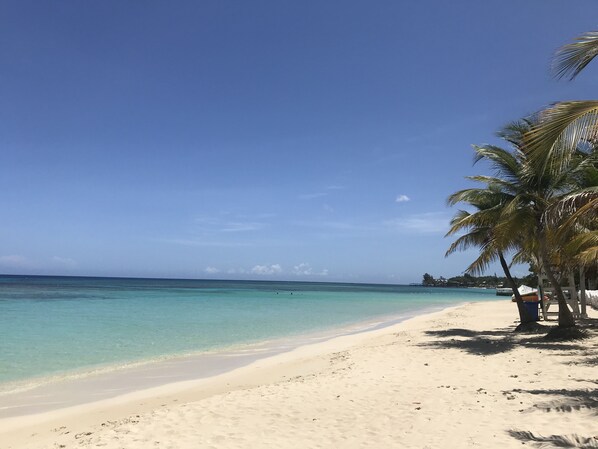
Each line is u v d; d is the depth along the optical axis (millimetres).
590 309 32938
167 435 7305
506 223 16328
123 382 12984
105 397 11352
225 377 13531
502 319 30281
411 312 42625
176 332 24328
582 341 15852
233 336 23281
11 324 26188
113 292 72875
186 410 8742
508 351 14406
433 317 33969
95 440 7262
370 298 77688
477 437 6508
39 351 17906
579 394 8461
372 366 12859
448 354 14383
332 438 6961
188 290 92750
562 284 34281
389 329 25688
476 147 17703
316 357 16250
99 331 23922
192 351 18500
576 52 6801
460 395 9070
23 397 11375
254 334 24203
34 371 14477
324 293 98438
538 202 16375
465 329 23109
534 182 16406
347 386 10438
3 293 61812
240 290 103562
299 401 9211
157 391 11898
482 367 12023
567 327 16625
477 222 19062
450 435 6707
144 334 23219
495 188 17859
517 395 8742
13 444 7887
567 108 6418
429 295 105750
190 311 38281
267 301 57531
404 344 17297
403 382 10633
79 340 20797
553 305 36094
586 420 6758
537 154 6934
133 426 7859
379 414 8086
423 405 8492
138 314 34031
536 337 17797
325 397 9477
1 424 9188
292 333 24797
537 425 6773
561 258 18172
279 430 7426
